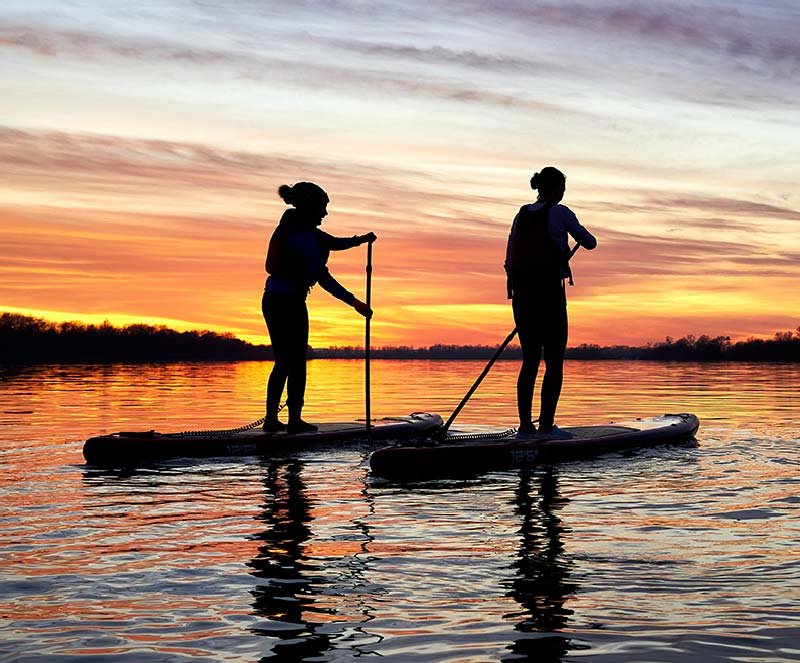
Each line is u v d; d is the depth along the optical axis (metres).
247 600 2.81
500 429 8.60
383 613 2.68
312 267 7.07
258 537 3.72
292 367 7.17
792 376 23.77
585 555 3.36
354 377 24.81
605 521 4.04
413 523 4.02
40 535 3.76
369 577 3.07
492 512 4.30
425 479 5.46
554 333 6.81
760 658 2.30
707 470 5.66
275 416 7.27
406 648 2.40
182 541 3.65
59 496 4.76
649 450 6.75
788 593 2.84
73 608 2.74
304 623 2.59
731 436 7.68
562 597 2.82
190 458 6.40
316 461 6.31
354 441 7.38
